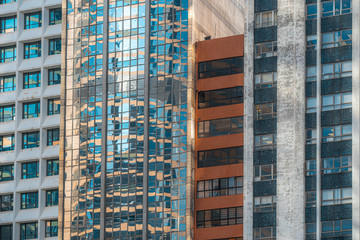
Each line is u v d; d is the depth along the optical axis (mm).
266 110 177750
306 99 175250
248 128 178375
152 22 192000
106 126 191125
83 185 190250
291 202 172125
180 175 182875
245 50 181375
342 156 170625
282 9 180000
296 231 170750
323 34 176375
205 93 186375
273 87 178000
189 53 187500
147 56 190750
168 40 189875
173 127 185750
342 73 173750
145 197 184375
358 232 166500
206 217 180625
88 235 187250
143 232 182875
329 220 168875
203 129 185000
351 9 175250
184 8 190125
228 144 182250
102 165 189375
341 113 172250
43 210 199625
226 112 183750
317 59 175750
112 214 186250
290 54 177750
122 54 193250
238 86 184000
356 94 172000
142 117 188500
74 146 192875
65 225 189750
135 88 190375
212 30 197375
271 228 172750
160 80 188625
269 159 175500
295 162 173375
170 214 181875
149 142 186750
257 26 181375
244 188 176250
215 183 181750
